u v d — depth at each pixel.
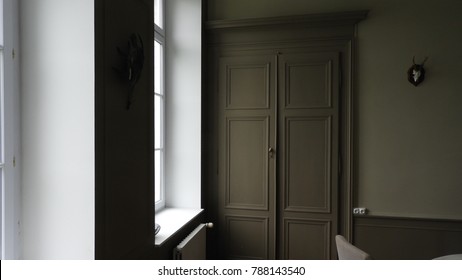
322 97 2.45
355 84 2.39
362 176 2.40
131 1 1.38
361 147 2.40
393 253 2.34
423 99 2.28
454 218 2.24
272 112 2.53
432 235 2.27
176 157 2.46
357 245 2.41
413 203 2.32
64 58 1.13
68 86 1.13
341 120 2.43
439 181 2.27
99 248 1.15
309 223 2.49
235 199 2.63
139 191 1.46
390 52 2.33
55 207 1.14
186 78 2.44
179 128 2.46
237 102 2.60
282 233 2.54
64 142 1.13
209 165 2.65
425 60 2.27
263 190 2.57
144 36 1.51
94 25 1.11
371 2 2.36
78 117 1.13
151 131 1.59
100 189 1.15
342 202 2.44
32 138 1.16
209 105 2.65
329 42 2.43
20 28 1.15
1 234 1.06
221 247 2.66
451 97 2.24
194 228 2.23
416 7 2.28
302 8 2.50
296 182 2.51
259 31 2.54
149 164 1.57
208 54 2.64
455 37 2.22
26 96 1.16
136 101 1.43
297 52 2.48
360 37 2.38
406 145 2.32
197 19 2.43
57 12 1.13
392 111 2.34
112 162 1.23
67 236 1.13
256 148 2.57
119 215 1.28
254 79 2.57
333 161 2.43
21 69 1.16
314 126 2.46
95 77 1.12
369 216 2.37
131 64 1.29
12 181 1.10
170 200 2.48
